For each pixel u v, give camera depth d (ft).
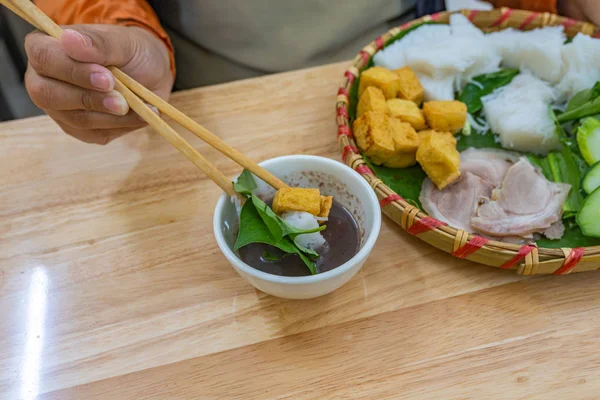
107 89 2.42
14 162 3.38
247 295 2.63
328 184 2.70
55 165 3.35
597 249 2.39
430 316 2.51
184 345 2.45
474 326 2.45
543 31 3.67
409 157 3.14
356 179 2.54
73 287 2.71
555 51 3.45
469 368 2.30
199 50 4.60
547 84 3.56
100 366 2.39
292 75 3.93
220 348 2.43
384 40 3.68
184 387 2.31
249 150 3.38
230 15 4.19
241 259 2.44
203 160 2.41
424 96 3.55
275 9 4.16
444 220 2.88
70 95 2.66
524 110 3.29
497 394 2.21
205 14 4.24
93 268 2.79
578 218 2.69
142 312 2.59
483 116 3.56
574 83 3.36
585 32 3.59
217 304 2.60
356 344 2.42
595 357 2.31
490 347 2.37
